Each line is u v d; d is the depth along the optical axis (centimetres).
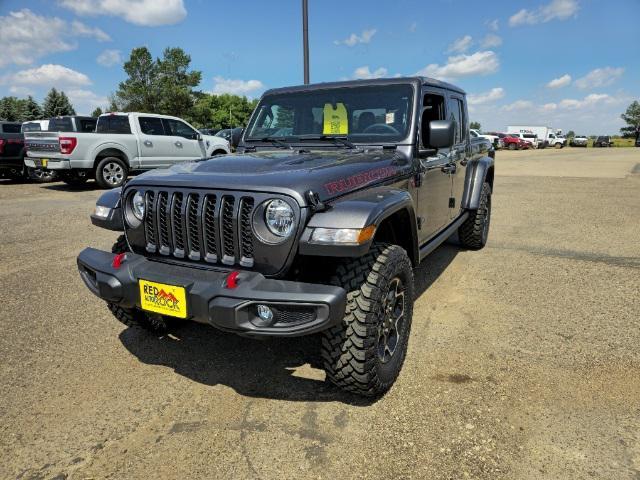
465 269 482
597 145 5406
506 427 230
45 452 220
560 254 534
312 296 205
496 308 378
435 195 379
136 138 1120
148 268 247
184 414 247
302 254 223
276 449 219
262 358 305
